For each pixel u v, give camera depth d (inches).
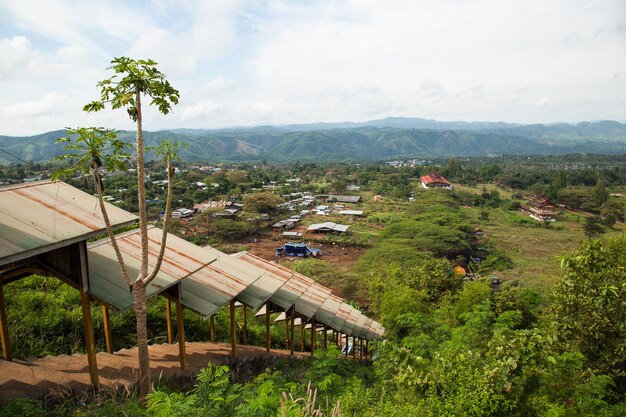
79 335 470.6
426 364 328.8
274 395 297.7
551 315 407.2
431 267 1001.5
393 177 5009.8
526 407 269.7
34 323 455.5
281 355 570.6
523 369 278.8
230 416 273.0
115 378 347.3
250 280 506.9
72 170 268.4
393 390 368.2
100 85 263.9
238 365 469.1
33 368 350.9
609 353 350.9
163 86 275.3
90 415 274.5
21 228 270.8
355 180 5167.3
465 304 674.2
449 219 2480.3
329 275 1628.9
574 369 313.3
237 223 2513.5
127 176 3998.5
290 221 2822.3
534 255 2068.2
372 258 1737.2
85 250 309.1
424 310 748.6
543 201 3078.2
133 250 399.5
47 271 321.7
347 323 747.4
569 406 296.5
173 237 458.0
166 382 363.9
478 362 309.7
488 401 262.7
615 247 418.6
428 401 285.6
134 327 541.0
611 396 348.2
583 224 2775.6
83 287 308.8
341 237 2456.9
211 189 3978.8
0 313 358.3
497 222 2874.0
